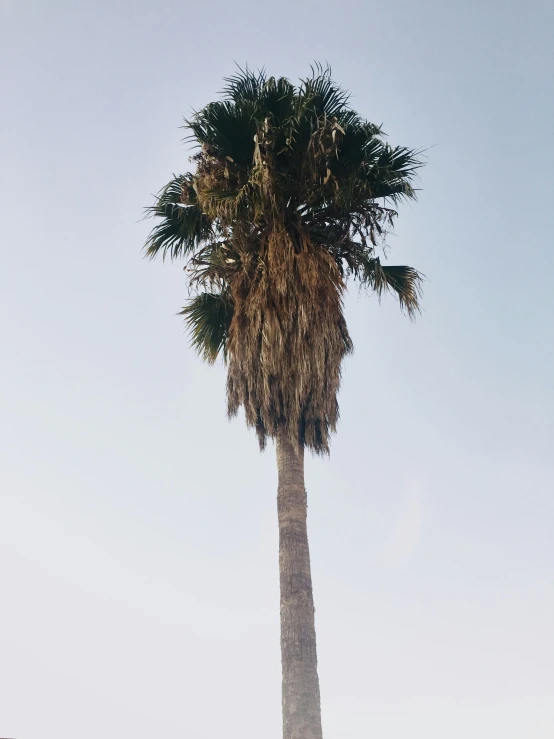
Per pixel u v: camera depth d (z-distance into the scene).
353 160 17.70
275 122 17.55
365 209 17.81
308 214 18.02
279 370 16.39
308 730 14.20
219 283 18.66
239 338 16.95
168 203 18.73
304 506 16.33
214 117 17.62
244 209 17.28
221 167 17.59
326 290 16.81
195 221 18.55
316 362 16.36
